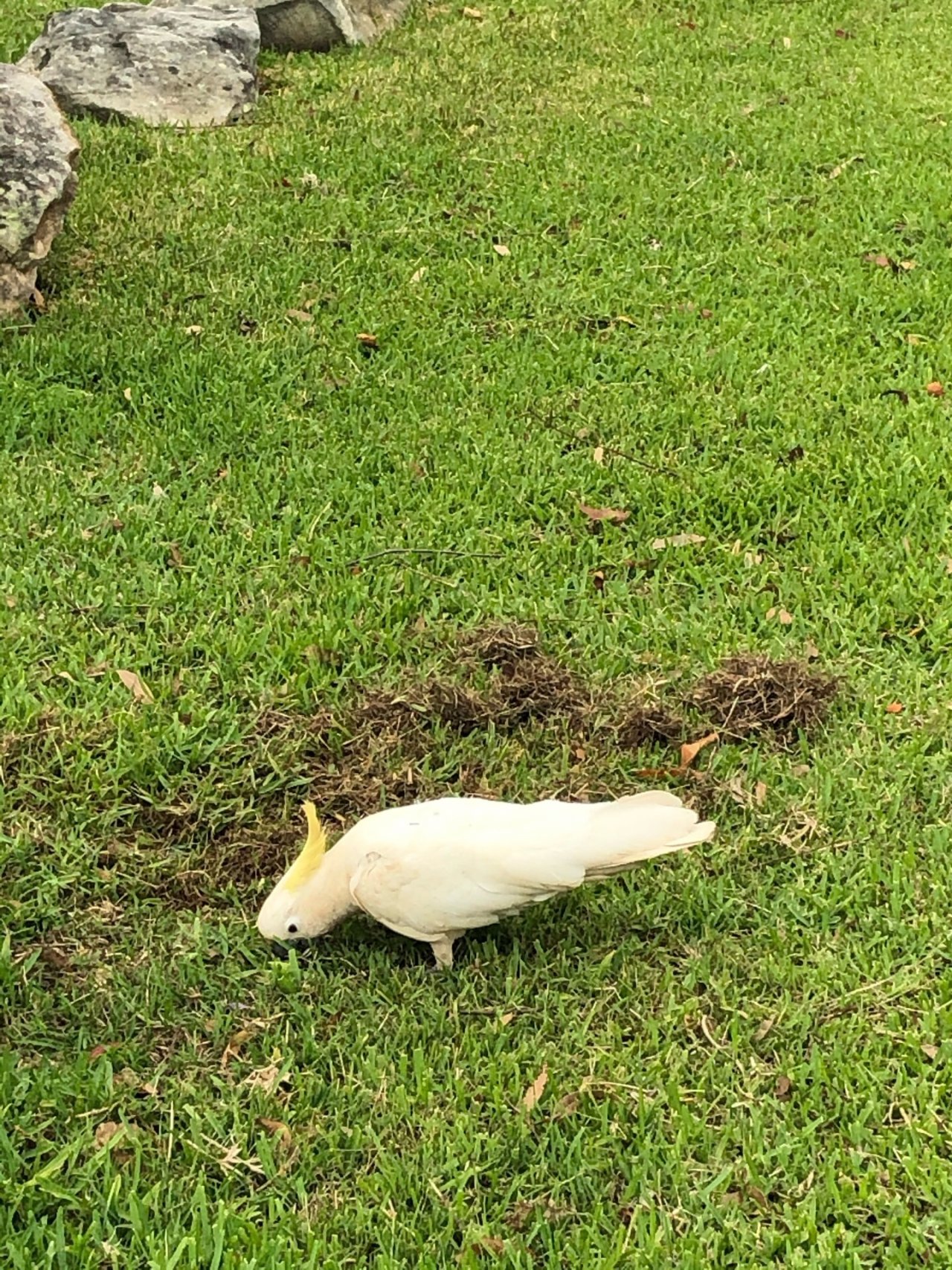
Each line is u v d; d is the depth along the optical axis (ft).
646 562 7.55
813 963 5.33
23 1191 4.54
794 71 14.29
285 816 6.08
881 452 8.43
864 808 5.95
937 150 12.38
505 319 9.95
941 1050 4.95
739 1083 4.90
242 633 7.00
